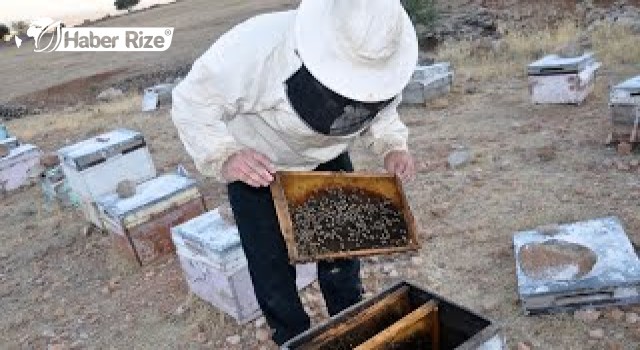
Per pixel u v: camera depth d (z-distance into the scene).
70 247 5.16
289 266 2.73
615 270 2.95
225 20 28.05
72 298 4.29
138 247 4.41
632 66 7.13
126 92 16.84
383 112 2.39
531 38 10.38
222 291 3.50
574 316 2.95
